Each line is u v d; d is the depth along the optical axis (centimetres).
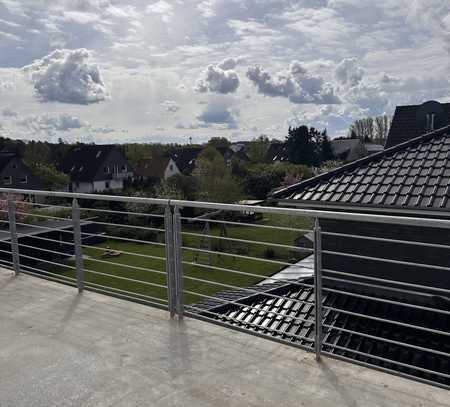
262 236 2306
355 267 630
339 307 584
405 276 594
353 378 267
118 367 290
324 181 697
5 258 1567
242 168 3866
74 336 337
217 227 2545
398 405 240
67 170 4684
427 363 470
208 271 1738
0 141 4806
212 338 325
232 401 249
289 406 243
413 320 547
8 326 359
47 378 281
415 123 1290
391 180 638
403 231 589
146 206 2317
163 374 280
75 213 422
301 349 305
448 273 568
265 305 612
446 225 235
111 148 4809
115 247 2117
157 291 1424
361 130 7725
